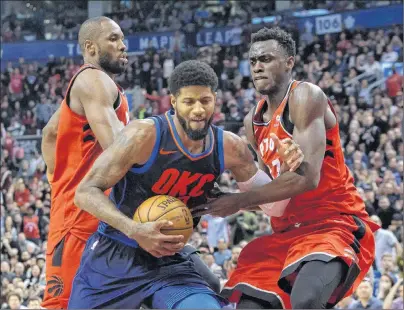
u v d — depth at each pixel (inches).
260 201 142.6
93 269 139.8
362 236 155.9
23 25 906.1
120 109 172.4
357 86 594.6
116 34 175.9
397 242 348.5
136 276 136.5
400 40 646.5
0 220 464.1
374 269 348.5
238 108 623.8
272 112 157.9
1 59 850.1
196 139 129.7
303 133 148.6
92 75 168.6
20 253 428.5
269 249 156.7
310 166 145.2
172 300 132.1
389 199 412.5
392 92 557.3
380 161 462.3
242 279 156.2
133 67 751.1
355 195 161.0
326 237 149.7
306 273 143.9
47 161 182.7
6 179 547.5
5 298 349.7
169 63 723.4
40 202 494.6
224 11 848.9
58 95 753.6
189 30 783.1
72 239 171.5
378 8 710.5
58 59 840.9
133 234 126.8
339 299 152.5
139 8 886.4
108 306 137.8
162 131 132.4
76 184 172.2
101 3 898.1
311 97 149.9
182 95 127.9
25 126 710.5
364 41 661.9
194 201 140.5
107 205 129.8
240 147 139.5
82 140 171.5
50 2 930.1
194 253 165.8
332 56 662.5
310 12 789.2
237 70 697.0
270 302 151.1
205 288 137.4
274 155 156.0
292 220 155.9
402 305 280.1
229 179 454.3
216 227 397.7
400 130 487.2
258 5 851.4
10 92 757.3
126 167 131.9
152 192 135.8
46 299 176.6
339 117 533.3
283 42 155.0
